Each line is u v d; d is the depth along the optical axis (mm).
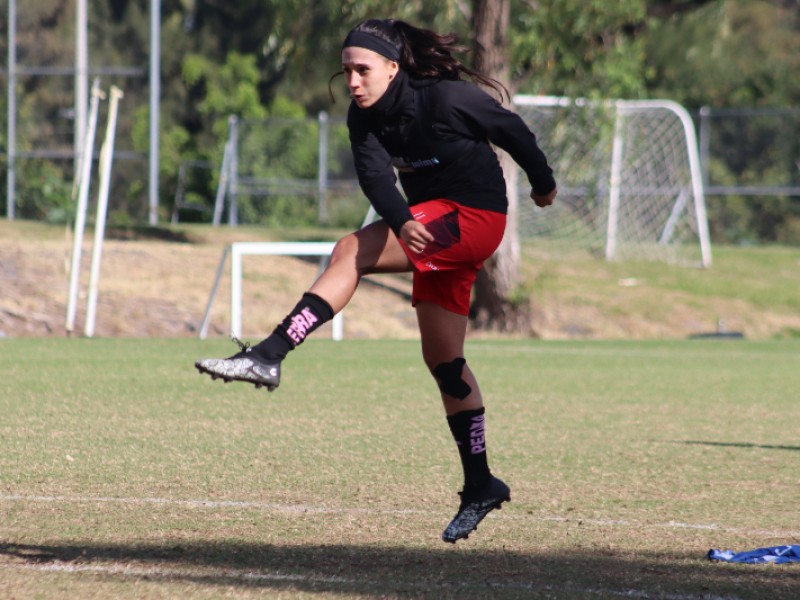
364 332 74562
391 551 17672
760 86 155250
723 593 15352
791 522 20500
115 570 16047
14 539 17969
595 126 85562
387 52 16203
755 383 47031
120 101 162875
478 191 16766
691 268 103875
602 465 26719
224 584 15336
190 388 39906
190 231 99000
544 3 75062
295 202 131125
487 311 80188
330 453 27406
